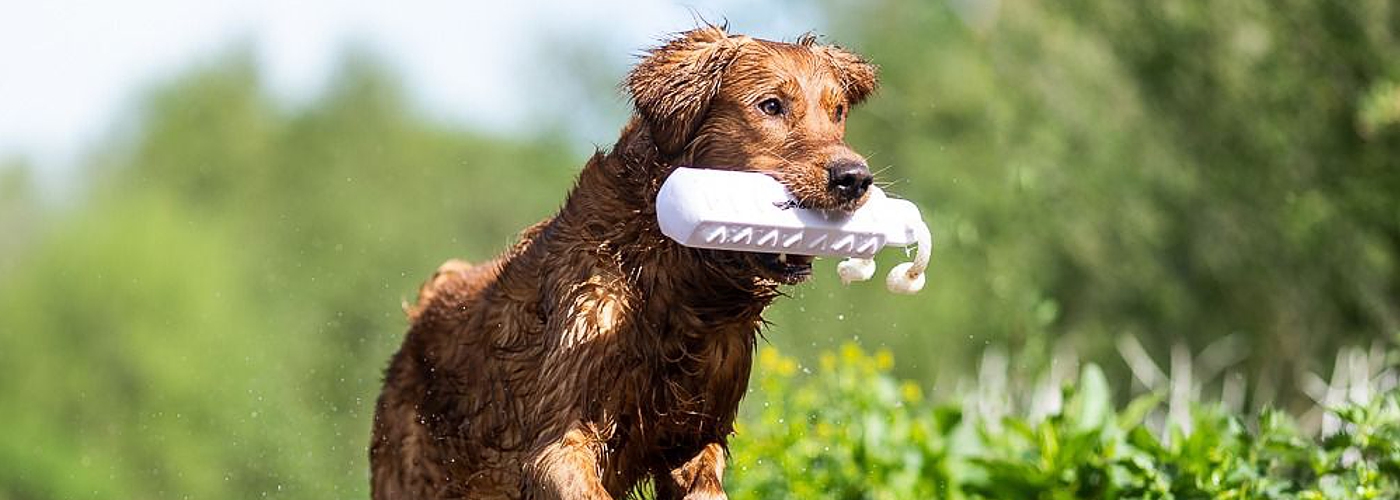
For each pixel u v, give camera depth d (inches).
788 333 596.7
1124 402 681.6
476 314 292.4
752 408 460.8
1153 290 694.5
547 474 263.3
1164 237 694.5
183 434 907.4
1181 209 687.1
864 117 791.1
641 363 267.3
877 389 399.9
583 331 264.1
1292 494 319.6
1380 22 620.4
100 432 1055.6
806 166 252.1
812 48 275.3
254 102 1358.3
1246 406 657.6
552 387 266.4
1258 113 653.3
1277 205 654.5
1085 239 700.7
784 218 250.4
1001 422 382.0
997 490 350.3
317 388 693.9
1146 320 697.6
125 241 1131.9
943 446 370.3
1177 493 324.5
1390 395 338.6
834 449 384.2
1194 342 692.1
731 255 261.0
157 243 1128.8
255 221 1240.2
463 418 296.2
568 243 270.5
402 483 307.9
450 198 1189.7
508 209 1190.3
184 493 880.9
